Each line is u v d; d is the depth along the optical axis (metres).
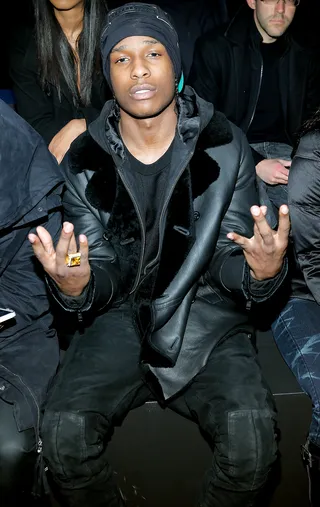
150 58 1.95
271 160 2.73
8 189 2.00
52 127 2.77
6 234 2.06
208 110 2.03
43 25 2.69
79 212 2.10
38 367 2.08
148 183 2.03
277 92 2.93
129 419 2.15
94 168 2.04
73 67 2.73
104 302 2.03
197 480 2.21
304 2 2.94
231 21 2.92
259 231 1.77
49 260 1.79
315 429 2.09
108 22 1.98
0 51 3.47
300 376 2.15
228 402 1.94
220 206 2.02
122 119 2.01
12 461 1.96
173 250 2.01
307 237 2.15
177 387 2.03
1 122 2.01
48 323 2.18
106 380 2.00
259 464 1.91
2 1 2.98
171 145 2.02
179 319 2.04
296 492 2.24
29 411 1.98
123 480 2.20
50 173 2.05
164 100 1.96
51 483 2.10
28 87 2.78
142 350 2.02
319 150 2.10
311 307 2.31
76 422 1.93
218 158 2.03
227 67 2.90
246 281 1.92
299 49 2.91
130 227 2.03
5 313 2.06
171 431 2.17
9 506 2.00
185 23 3.24
